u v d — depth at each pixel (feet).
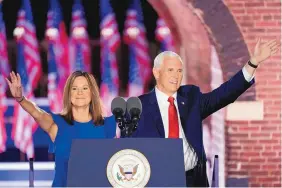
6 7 113.70
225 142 77.25
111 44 112.47
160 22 103.91
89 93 36.78
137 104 31.94
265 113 76.89
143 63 110.42
